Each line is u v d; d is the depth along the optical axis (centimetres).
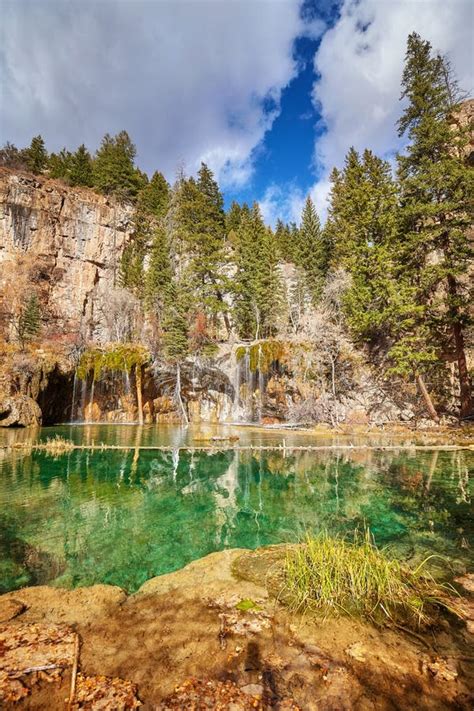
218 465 1510
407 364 2534
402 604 461
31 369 2875
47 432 2445
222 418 3759
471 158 2908
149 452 1756
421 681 327
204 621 425
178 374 3544
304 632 401
